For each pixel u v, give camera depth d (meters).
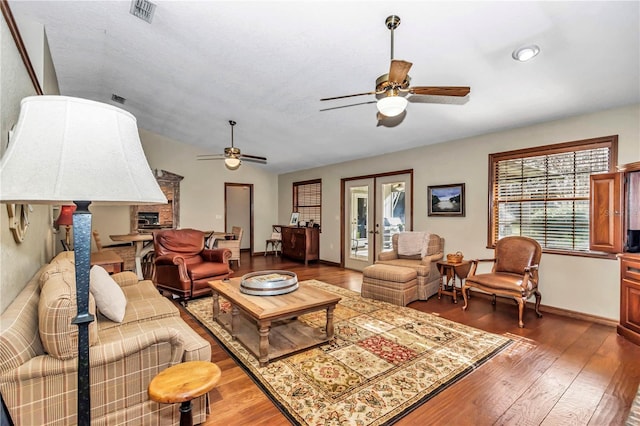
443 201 4.75
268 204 8.70
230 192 9.27
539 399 1.97
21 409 1.28
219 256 4.48
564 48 2.34
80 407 0.99
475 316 3.53
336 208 6.82
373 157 5.98
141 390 1.57
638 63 2.45
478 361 2.45
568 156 3.56
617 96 2.97
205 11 2.43
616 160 3.17
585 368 2.34
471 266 3.83
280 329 3.08
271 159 7.23
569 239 3.57
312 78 3.31
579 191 3.49
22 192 0.79
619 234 2.94
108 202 1.09
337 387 2.10
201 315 3.54
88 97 4.66
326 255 7.06
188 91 4.16
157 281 4.38
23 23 2.48
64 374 1.36
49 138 0.86
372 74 3.06
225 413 1.84
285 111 4.35
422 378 2.21
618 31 2.11
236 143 6.43
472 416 1.81
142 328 2.05
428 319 3.42
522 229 3.95
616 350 2.63
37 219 2.42
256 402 1.95
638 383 2.13
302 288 3.07
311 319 3.40
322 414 1.83
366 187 6.14
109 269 3.48
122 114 0.99
